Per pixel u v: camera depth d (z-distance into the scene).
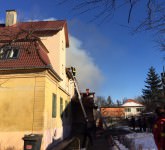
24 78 18.59
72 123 34.62
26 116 18.02
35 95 18.27
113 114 68.38
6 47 9.90
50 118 19.88
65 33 28.98
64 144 22.06
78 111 35.25
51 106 20.27
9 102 18.36
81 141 23.30
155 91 70.81
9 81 18.66
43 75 18.47
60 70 25.64
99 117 37.44
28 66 18.42
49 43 25.66
